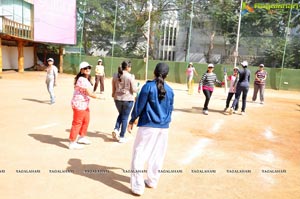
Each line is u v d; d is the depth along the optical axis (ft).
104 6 99.60
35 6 78.18
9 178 13.43
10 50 80.69
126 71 19.49
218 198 12.73
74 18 86.22
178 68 83.15
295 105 47.50
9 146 17.80
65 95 41.60
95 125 24.70
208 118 30.89
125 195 12.51
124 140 19.99
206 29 94.53
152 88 12.07
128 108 19.61
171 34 105.40
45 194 12.15
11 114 26.81
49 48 95.40
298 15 83.56
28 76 69.36
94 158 16.71
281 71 74.23
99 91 49.26
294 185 14.58
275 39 85.66
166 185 13.79
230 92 33.99
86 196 12.21
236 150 19.92
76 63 90.94
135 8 100.32
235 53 74.28
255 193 13.44
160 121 12.35
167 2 98.73
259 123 29.86
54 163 15.57
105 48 101.50
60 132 21.65
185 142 21.15
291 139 23.89
